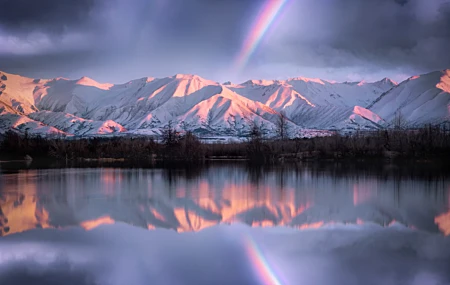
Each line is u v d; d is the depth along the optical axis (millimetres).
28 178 91625
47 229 43562
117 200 60812
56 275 30922
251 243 38250
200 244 38062
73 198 62562
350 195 63938
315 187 73375
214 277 30719
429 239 39188
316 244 37906
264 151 155750
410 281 29703
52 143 184375
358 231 42125
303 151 151250
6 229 43625
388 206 54719
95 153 178625
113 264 33031
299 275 30922
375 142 143250
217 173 101750
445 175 90438
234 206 55656
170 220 47469
